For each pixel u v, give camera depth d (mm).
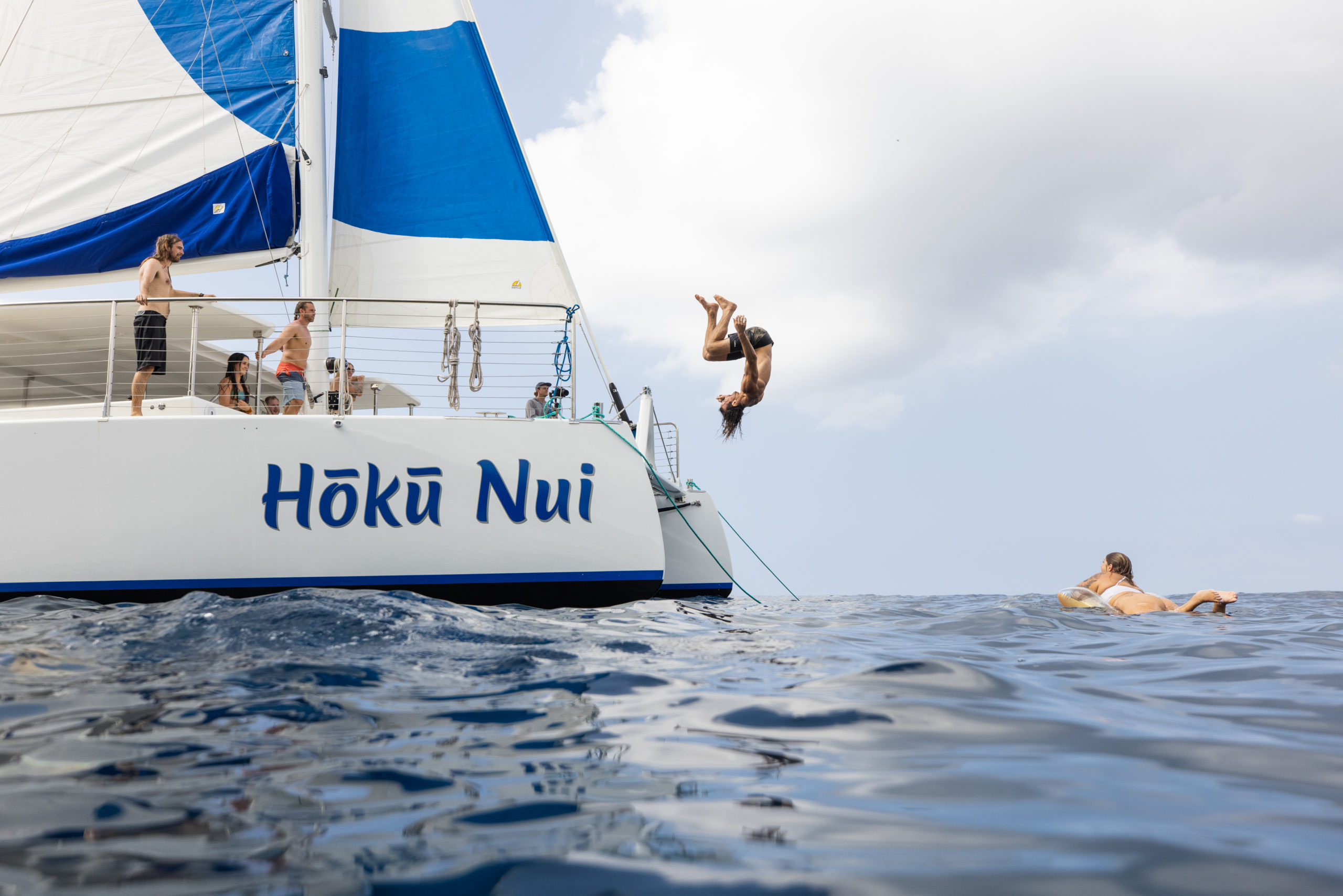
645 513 5781
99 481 5316
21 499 5270
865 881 1003
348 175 7773
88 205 7562
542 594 5637
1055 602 7180
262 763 1570
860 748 1678
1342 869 1028
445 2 7918
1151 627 4461
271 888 1010
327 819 1257
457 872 1055
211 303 5867
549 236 7641
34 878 1031
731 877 1024
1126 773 1492
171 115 7711
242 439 5422
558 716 1981
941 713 1992
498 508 5605
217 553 5320
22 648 2885
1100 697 2277
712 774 1502
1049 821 1227
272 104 7820
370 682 2391
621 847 1132
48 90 7656
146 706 2053
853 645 3439
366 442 5520
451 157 7793
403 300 5938
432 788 1413
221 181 7629
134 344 6445
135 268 7684
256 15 7930
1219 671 2805
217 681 2371
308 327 7168
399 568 5449
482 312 7562
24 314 6422
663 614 5133
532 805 1323
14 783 1438
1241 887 976
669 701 2139
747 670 2648
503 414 6125
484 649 3045
